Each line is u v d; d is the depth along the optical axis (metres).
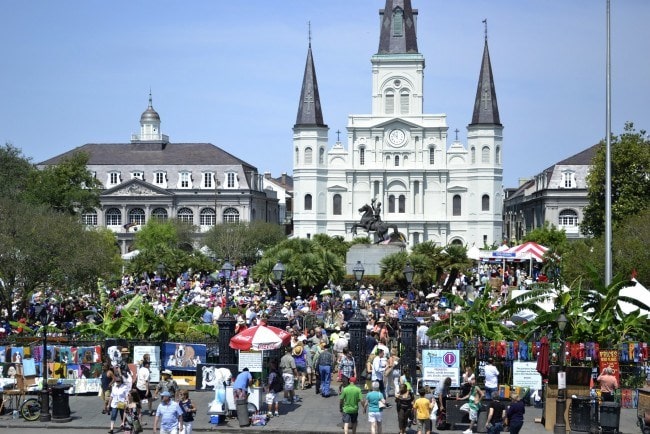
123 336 38.78
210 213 154.88
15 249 52.84
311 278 66.31
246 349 32.59
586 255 60.72
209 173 155.12
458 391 32.47
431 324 41.22
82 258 55.06
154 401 34.88
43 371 33.22
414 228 150.88
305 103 151.25
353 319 36.62
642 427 28.61
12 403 33.34
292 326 42.03
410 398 28.95
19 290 55.56
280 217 197.88
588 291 35.59
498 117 150.00
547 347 31.73
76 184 107.00
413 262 71.69
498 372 33.22
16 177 100.31
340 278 68.56
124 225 151.38
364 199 151.88
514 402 26.53
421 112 152.12
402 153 151.25
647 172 76.00
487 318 36.56
